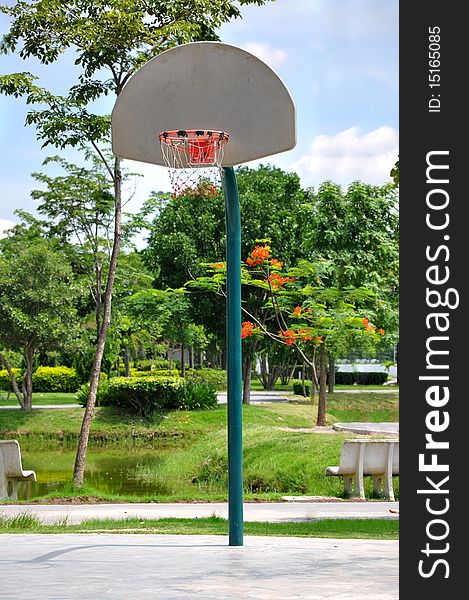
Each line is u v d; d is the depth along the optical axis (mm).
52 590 4078
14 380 31797
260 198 34469
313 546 6598
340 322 23875
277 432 20484
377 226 27516
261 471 16203
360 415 32281
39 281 31109
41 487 16984
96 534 8141
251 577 4543
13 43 15469
